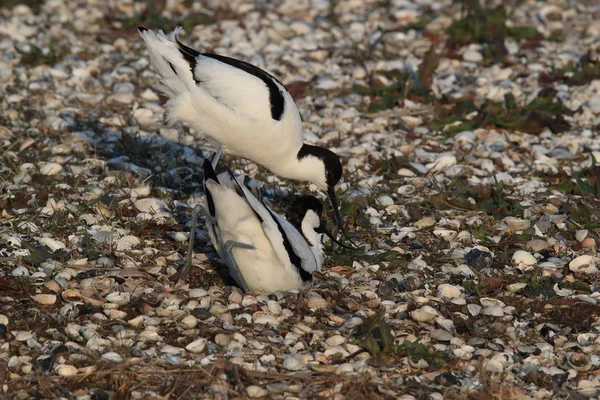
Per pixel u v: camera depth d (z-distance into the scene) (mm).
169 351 8008
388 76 15977
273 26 18203
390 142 13555
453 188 11961
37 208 10820
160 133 13633
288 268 8859
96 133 13430
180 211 11031
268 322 8555
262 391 7469
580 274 9836
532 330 8734
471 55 16984
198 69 10539
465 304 9086
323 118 14328
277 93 10555
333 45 17609
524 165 12992
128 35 17719
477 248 10211
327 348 8188
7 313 8492
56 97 14516
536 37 17734
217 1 19766
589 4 20156
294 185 12203
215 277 9531
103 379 7590
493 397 7562
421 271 9742
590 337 8609
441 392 7648
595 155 13180
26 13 18625
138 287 9086
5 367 7621
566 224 10930
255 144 10758
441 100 15039
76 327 8219
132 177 11883
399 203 11609
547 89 15328
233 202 8586
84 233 9820
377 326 8375
